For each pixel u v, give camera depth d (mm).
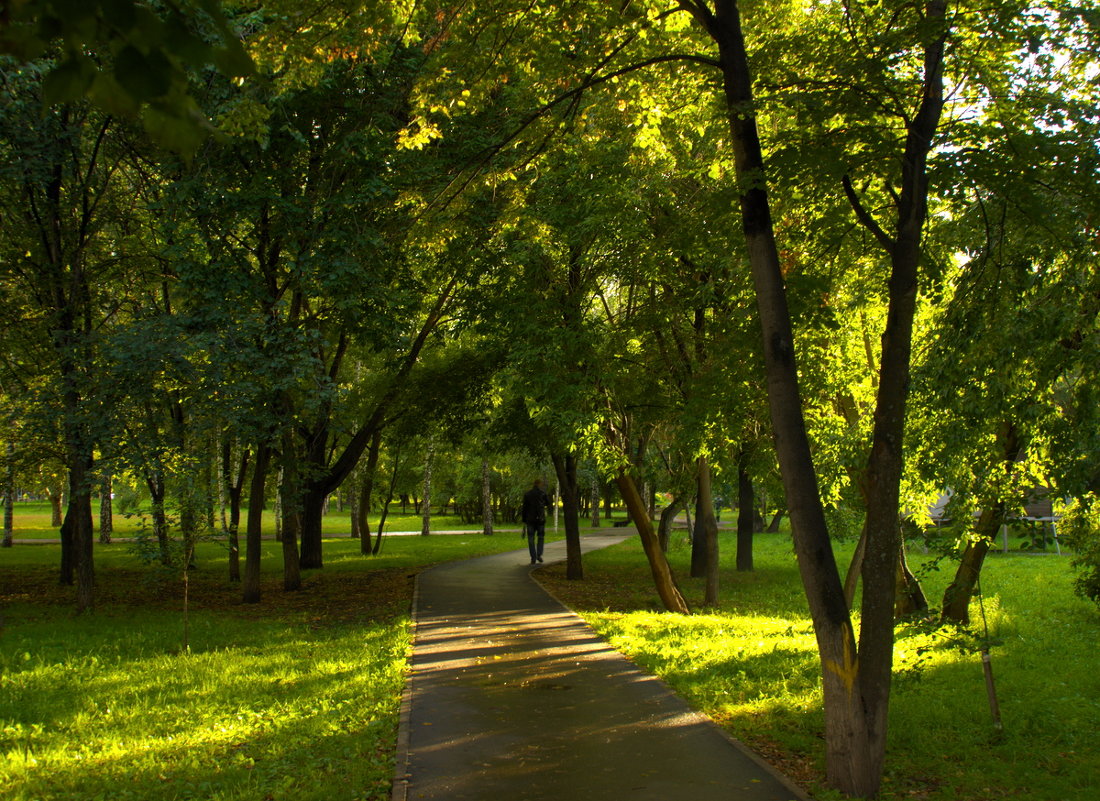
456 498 57250
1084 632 12766
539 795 5523
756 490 24562
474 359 21328
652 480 19156
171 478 11648
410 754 6398
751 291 10617
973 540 11609
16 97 12359
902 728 7559
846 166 6566
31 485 23375
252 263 15844
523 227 11680
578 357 14180
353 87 14883
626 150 12320
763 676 8977
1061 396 8781
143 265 18016
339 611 15258
